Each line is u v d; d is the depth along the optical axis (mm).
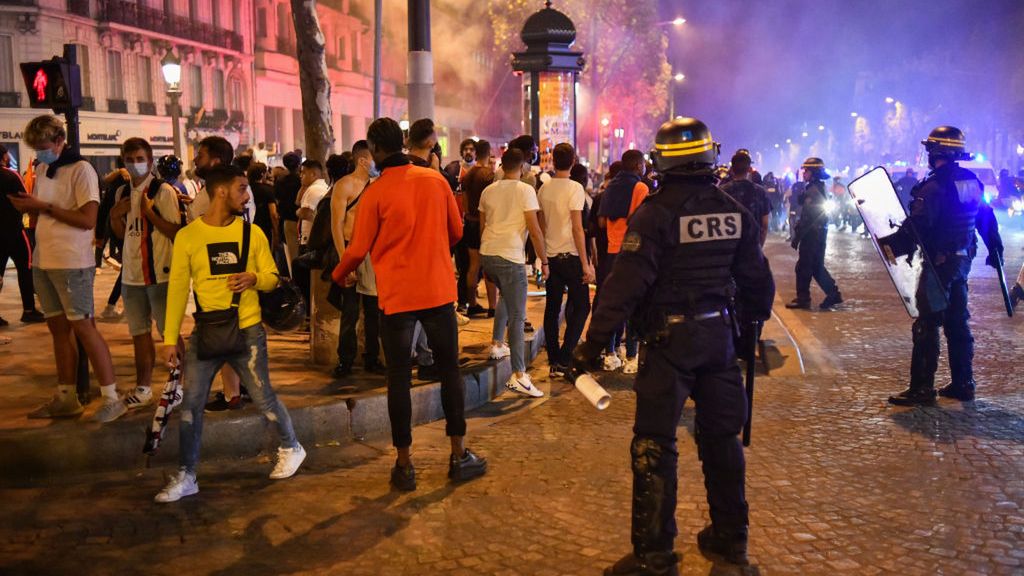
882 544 4555
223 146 6367
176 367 5242
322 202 7137
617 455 6020
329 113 12633
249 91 42469
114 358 8031
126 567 4402
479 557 4484
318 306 7691
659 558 4105
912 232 6953
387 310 5422
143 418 6008
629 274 4051
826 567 4309
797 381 8031
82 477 5672
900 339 9969
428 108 12648
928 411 6949
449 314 5539
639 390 4172
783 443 6191
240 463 5969
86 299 5938
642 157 7852
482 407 7387
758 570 4289
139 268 6242
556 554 4504
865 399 7355
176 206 6160
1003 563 4328
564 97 14258
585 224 9547
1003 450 5980
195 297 5348
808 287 12266
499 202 7434
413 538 4723
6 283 13773
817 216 12055
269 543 4680
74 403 6125
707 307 4145
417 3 12508
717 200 4164
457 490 5418
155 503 5230
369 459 6078
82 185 5859
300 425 6297
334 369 7305
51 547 4637
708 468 4352
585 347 4090
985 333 9984
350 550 4586
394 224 5398
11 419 6035
